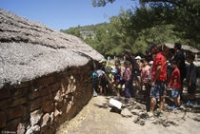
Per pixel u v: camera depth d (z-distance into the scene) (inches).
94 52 458.0
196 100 317.7
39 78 134.4
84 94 264.4
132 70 331.0
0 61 116.1
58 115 176.2
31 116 130.3
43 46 203.5
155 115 243.3
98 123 209.0
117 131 194.7
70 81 205.5
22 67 123.6
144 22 400.2
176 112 258.8
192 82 310.5
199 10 335.3
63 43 295.6
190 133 200.5
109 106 266.5
